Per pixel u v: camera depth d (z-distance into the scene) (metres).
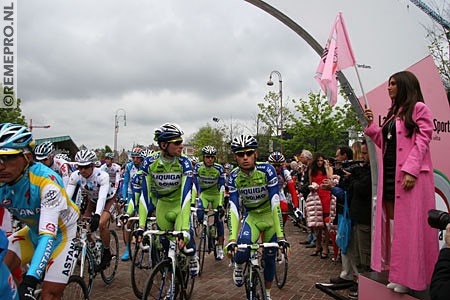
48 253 2.01
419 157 2.36
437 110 3.74
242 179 3.42
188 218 3.29
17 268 2.44
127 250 5.79
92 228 3.81
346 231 4.16
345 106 17.77
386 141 2.79
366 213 3.88
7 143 1.91
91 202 4.59
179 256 3.56
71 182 4.16
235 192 3.45
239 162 3.28
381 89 3.69
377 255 2.72
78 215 2.62
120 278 4.88
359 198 3.94
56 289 2.34
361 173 4.00
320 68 3.33
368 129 2.93
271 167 3.37
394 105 2.72
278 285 4.48
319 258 6.05
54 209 2.16
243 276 3.27
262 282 2.86
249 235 3.36
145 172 3.77
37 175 2.19
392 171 2.74
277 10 3.69
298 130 18.70
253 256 3.06
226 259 6.03
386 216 2.97
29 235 2.53
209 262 5.83
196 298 4.11
